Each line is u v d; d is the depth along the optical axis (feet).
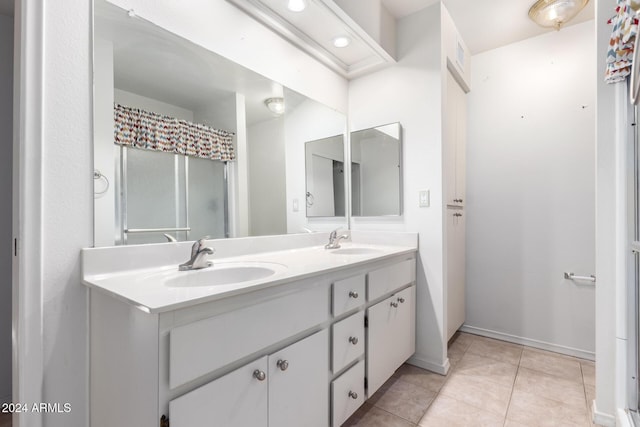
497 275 8.27
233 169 5.10
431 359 6.43
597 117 4.84
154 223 4.06
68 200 3.31
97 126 3.55
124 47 3.79
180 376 2.46
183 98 4.40
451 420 4.81
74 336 3.31
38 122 3.11
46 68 3.18
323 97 6.93
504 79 8.22
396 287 5.73
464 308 8.64
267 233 5.67
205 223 4.68
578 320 7.20
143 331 2.55
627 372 4.47
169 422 2.41
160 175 4.15
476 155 8.63
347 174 7.73
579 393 5.56
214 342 2.70
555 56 7.55
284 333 3.38
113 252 3.55
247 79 5.22
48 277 3.17
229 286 2.91
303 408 3.61
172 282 3.55
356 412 5.02
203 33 4.54
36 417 3.05
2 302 5.49
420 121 6.63
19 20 3.14
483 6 6.66
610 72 4.47
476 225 8.62
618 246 4.61
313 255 5.39
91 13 3.50
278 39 5.76
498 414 4.96
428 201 6.50
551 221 7.58
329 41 6.17
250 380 3.00
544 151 7.68
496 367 6.58
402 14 6.82
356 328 4.54
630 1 2.80
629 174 4.48
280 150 5.91
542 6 6.56
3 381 5.43
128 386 2.77
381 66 7.10
